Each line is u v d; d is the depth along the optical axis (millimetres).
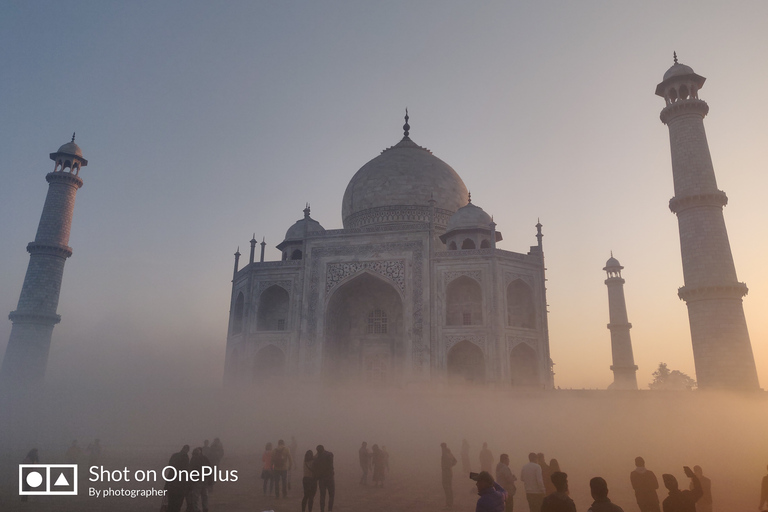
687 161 53719
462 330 57281
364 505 21312
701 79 56188
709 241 50469
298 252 73062
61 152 69625
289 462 23953
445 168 78875
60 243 66688
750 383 46469
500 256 59125
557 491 10289
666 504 11930
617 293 83875
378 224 73688
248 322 63438
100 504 21875
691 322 50188
